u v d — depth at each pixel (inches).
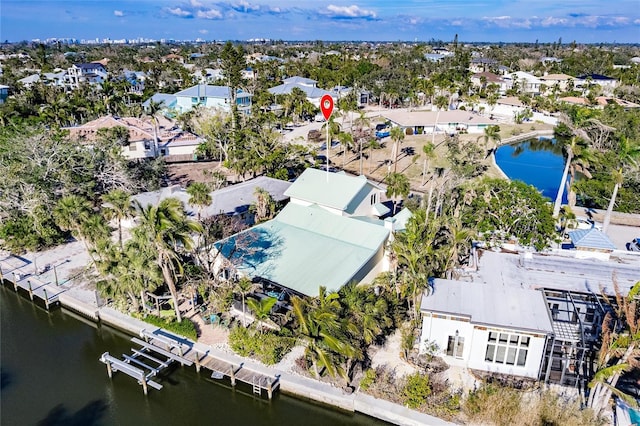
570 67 7140.8
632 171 2245.3
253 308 1195.3
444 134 3836.1
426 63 7534.5
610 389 892.0
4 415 1073.5
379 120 4298.7
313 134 3629.4
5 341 1354.6
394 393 1050.7
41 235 1803.6
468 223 1710.1
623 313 1040.2
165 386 1173.7
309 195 1696.6
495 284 1254.9
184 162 3056.1
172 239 1246.9
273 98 4763.8
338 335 1013.2
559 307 1189.7
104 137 2571.4
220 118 3107.8
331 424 1055.6
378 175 2792.8
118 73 6141.7
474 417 980.6
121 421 1065.5
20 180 1834.4
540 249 1579.7
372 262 1434.5
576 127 2802.7
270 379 1112.2
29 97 4025.6
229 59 4106.8
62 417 1072.2
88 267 1624.0
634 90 5032.0
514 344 1079.6
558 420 933.2
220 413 1097.4
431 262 1293.1
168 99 4478.3
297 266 1365.7
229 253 1439.5
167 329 1312.7
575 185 2338.8
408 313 1307.8
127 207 1390.3
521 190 1753.2
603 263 1357.0
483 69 7504.9
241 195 2012.8
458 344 1124.5
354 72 6127.0
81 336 1380.4
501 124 4443.9
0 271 1620.3
